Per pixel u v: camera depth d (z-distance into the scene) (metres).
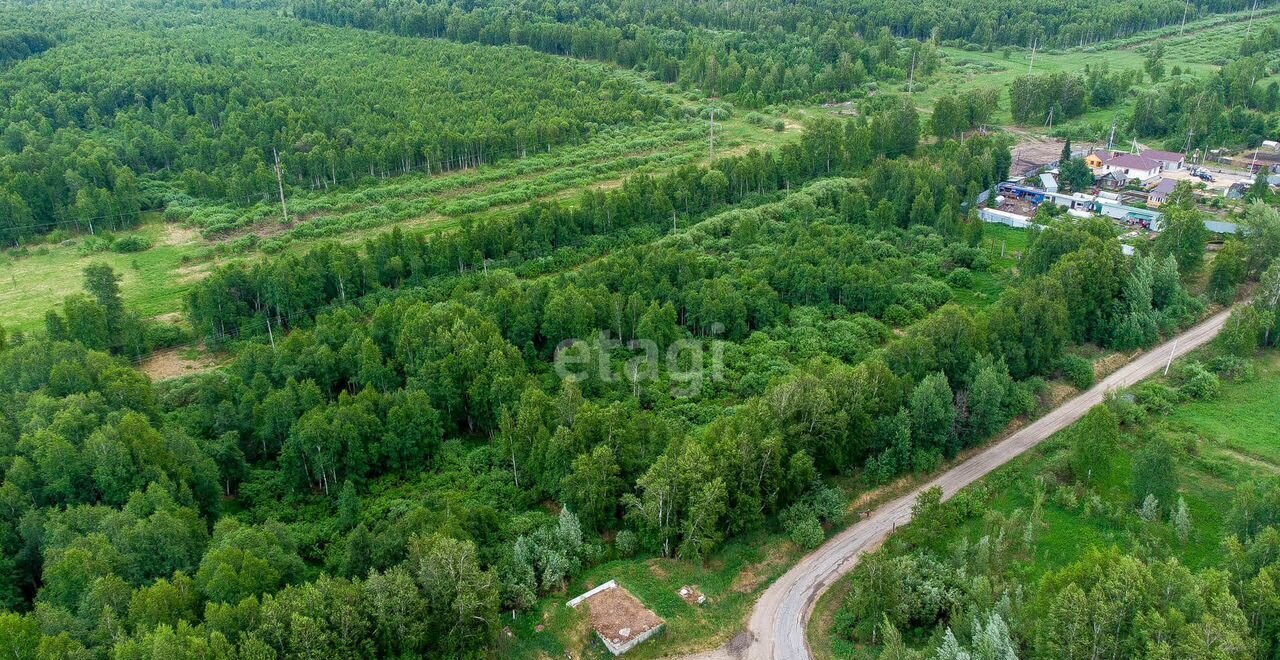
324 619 62.69
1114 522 85.00
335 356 106.69
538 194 184.88
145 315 134.50
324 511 89.69
